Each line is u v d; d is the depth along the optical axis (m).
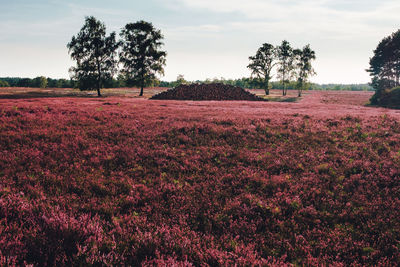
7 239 3.98
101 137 12.13
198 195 6.85
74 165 8.45
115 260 3.86
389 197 6.85
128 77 73.12
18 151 9.08
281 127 15.62
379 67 86.38
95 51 65.31
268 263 4.13
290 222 5.70
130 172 8.30
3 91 71.38
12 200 5.28
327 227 5.66
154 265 3.86
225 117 18.80
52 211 4.98
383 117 19.50
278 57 92.38
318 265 4.32
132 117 18.00
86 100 34.12
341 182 7.96
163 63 73.38
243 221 5.57
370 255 4.64
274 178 8.02
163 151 10.41
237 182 7.79
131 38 71.00
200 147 11.43
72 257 3.87
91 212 5.55
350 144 12.13
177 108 26.05
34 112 16.80
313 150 11.22
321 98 92.38
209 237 4.91
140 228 5.02
